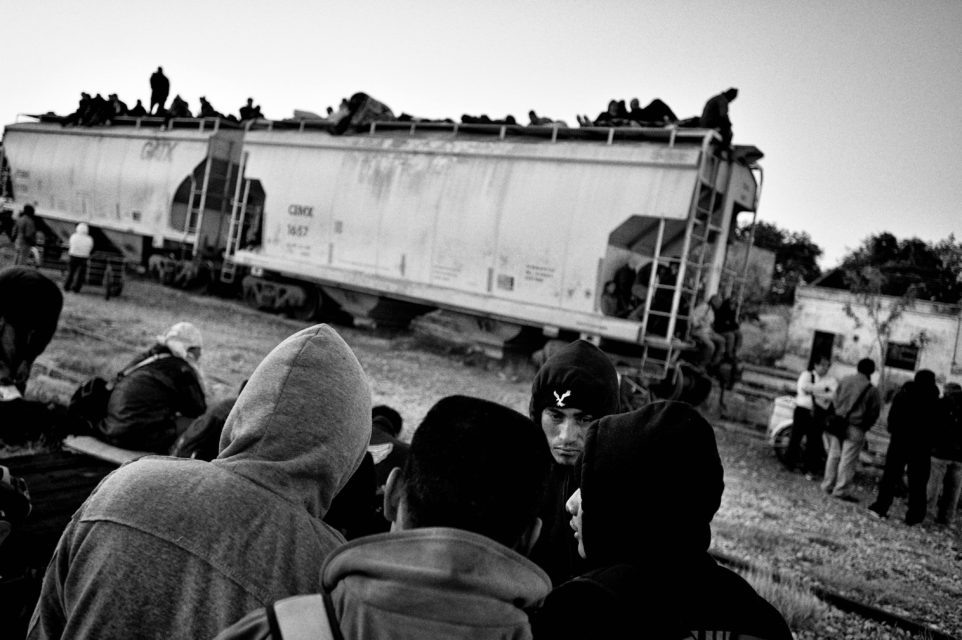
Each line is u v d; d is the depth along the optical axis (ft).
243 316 55.42
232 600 4.66
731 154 39.81
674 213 37.47
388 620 3.48
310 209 54.70
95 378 17.63
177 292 64.95
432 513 3.84
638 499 4.74
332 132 54.80
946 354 69.87
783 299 91.40
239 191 61.31
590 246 40.14
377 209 50.19
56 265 59.93
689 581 4.62
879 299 74.38
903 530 25.64
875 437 41.91
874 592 18.69
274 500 5.05
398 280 48.91
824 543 22.84
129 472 5.16
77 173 76.43
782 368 80.23
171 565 4.69
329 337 5.67
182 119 68.49
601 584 4.51
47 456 15.46
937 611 17.84
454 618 3.45
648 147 39.01
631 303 40.68
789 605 16.10
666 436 4.87
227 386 30.86
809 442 33.14
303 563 4.92
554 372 8.33
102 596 4.63
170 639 4.63
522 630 3.73
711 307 41.32
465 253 45.42
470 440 3.91
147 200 68.28
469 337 48.91
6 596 8.63
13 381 17.52
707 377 40.22
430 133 50.49
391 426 14.05
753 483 30.12
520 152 43.70
